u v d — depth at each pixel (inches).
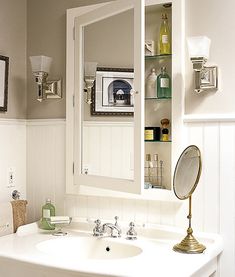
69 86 98.6
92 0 96.9
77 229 97.1
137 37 82.1
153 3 88.7
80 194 97.1
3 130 99.1
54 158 101.8
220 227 82.7
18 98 103.4
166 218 88.1
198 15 85.1
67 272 71.2
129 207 92.3
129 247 84.3
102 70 91.0
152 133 89.7
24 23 105.2
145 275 66.3
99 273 68.4
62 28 100.8
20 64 104.0
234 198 81.4
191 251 77.1
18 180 103.5
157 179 89.6
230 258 82.0
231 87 82.1
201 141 84.5
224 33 82.7
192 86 85.6
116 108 88.2
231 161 81.7
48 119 102.3
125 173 85.7
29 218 105.3
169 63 88.7
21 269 79.5
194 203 85.1
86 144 94.1
